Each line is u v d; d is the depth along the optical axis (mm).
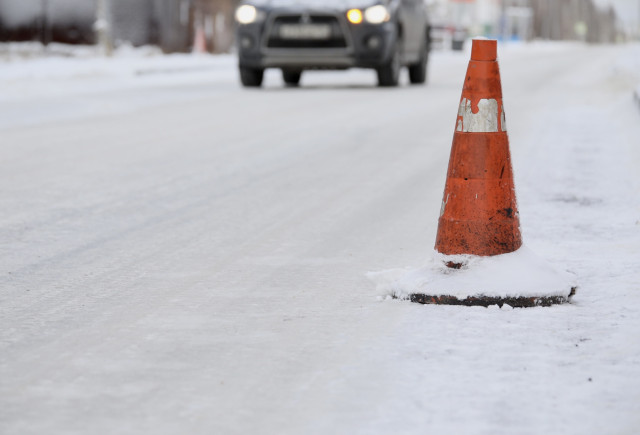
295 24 18922
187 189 8000
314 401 3391
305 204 7379
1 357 3875
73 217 6867
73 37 34688
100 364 3787
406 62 20672
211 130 12164
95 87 20438
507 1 126375
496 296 4574
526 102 16188
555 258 5551
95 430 3152
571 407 3326
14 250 5863
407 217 6906
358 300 4727
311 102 16141
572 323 4305
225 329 4242
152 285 5039
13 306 4637
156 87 20406
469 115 4809
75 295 4844
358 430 3139
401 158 9773
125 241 6121
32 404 3377
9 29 33031
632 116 13086
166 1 39188
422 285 4672
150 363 3799
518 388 3500
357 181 8414
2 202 7418
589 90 19250
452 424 3182
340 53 18891
